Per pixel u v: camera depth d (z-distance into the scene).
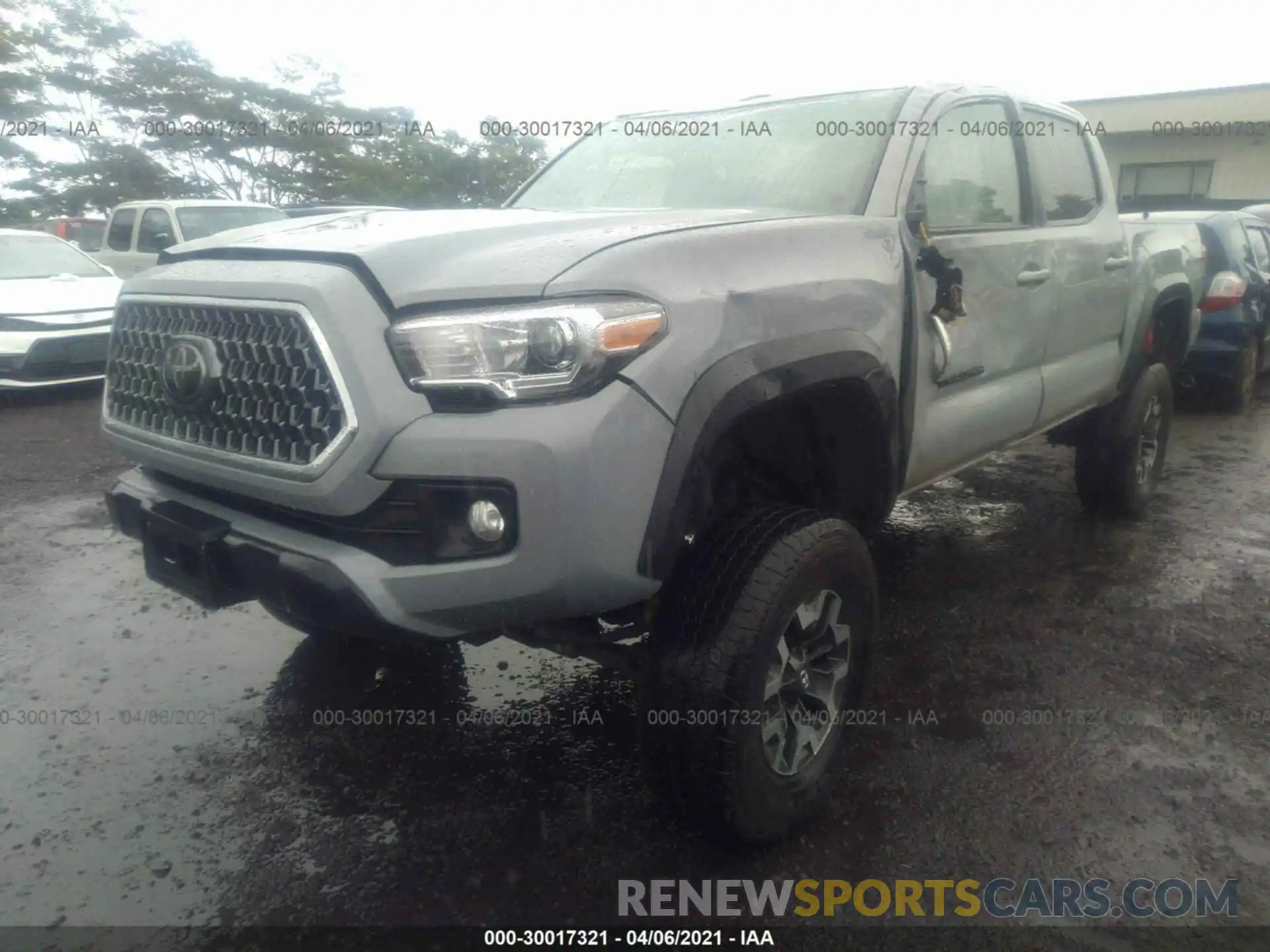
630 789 2.90
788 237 2.61
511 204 3.95
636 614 2.53
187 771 2.96
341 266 2.18
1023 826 2.73
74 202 28.91
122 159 29.11
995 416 3.65
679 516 2.21
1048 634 3.92
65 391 9.02
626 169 3.79
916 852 2.62
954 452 3.48
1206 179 21.72
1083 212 4.42
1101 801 2.83
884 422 2.83
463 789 2.90
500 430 2.04
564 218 2.63
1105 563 4.68
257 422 2.26
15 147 29.38
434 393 2.08
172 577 2.57
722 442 2.54
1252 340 8.12
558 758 3.06
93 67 29.83
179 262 2.61
